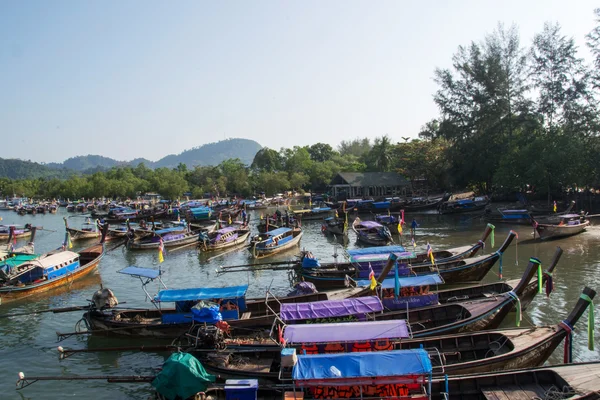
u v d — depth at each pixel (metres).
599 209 67.75
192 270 46.50
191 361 18.44
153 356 25.48
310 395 16.69
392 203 89.56
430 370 15.67
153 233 61.19
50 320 31.75
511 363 19.17
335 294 29.72
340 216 82.44
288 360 16.73
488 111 82.81
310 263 37.59
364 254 36.00
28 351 26.44
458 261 36.81
